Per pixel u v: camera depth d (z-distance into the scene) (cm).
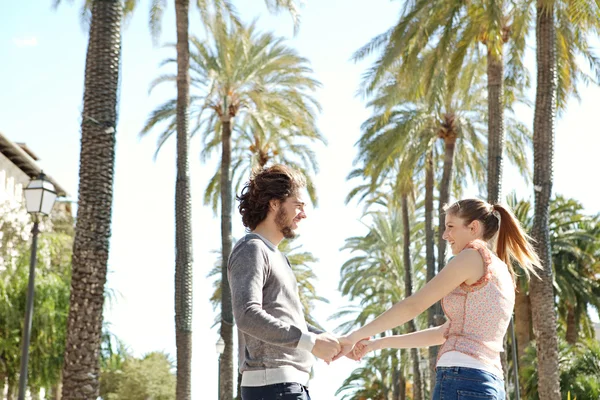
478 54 2306
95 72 1388
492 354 379
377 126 2867
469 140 2838
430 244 3166
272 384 369
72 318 1307
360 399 5494
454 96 2744
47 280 2292
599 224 3522
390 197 4169
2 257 2305
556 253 3319
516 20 2005
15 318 2177
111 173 1372
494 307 379
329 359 362
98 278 1327
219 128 2998
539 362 1731
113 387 5631
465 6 1980
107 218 1355
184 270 2181
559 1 1864
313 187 3148
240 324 356
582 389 2508
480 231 404
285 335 353
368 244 4381
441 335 441
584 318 3506
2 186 2689
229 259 378
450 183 2834
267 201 386
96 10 1410
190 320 2177
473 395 368
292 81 2867
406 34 1917
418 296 384
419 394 3588
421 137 2847
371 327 388
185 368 2144
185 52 2273
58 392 3025
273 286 375
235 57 2795
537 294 1748
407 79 1989
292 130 3075
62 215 2864
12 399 2208
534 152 1805
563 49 2042
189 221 2214
